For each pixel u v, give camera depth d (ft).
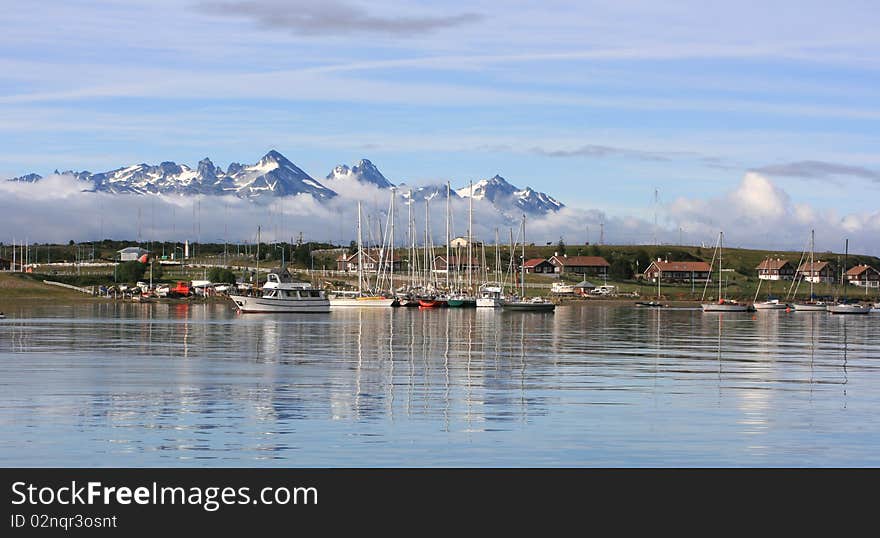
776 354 279.49
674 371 224.12
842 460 128.06
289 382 195.62
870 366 240.53
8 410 156.66
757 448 133.28
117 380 196.85
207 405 163.43
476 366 232.73
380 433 140.26
